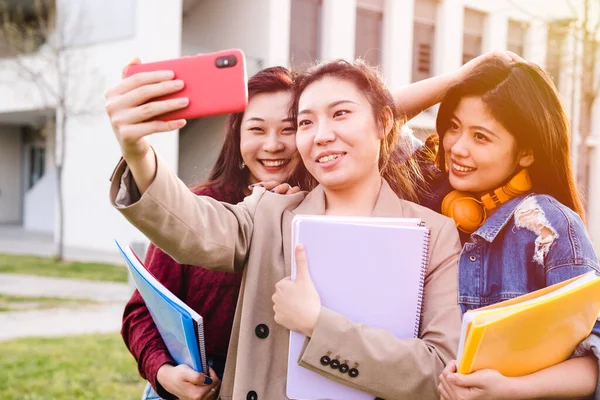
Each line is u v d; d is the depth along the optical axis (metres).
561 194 1.73
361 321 1.37
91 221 14.62
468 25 13.81
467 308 1.63
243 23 12.45
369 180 1.53
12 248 14.95
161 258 1.80
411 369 1.32
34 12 16.03
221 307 1.77
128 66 1.30
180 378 1.52
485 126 1.67
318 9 12.73
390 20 13.08
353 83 1.47
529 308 1.21
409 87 2.02
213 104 1.26
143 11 12.74
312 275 1.36
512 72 1.67
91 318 7.41
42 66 15.50
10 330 6.71
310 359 1.33
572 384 1.33
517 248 1.61
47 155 20.84
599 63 8.55
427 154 2.00
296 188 1.73
